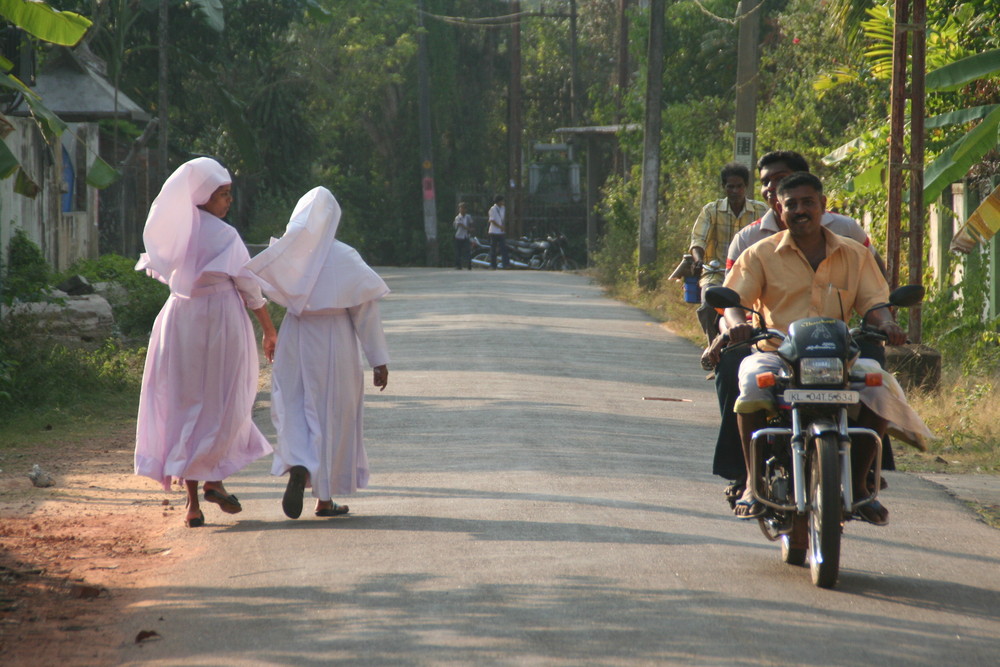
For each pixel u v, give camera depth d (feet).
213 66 375.66
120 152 314.55
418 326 239.50
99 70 285.64
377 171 618.03
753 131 255.29
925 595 70.74
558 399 151.33
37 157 224.12
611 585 71.31
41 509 97.76
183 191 90.22
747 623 64.03
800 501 70.79
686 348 213.05
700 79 412.16
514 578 72.90
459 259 485.97
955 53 184.96
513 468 108.88
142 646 62.23
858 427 72.84
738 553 80.33
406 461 113.39
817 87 245.04
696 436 130.21
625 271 332.39
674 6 411.13
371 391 157.38
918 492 103.96
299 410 91.20
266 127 416.46
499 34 654.94
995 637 62.69
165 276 91.15
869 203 200.54
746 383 72.90
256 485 106.93
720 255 142.41
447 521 88.79
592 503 94.79
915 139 153.58
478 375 170.71
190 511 90.89
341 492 92.17
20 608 69.26
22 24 150.51
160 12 298.97
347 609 67.26
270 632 63.62
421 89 581.94
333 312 91.91
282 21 377.30
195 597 71.05
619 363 189.98
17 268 194.29
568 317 262.26
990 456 119.96
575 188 610.24
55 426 140.67
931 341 177.17
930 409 138.41
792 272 76.38
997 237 181.16
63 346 171.12
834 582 71.05
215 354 91.04
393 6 522.06
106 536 88.17
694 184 312.71
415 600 68.54
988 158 181.37
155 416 92.32
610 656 58.70
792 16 320.50
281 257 90.12
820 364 69.31
